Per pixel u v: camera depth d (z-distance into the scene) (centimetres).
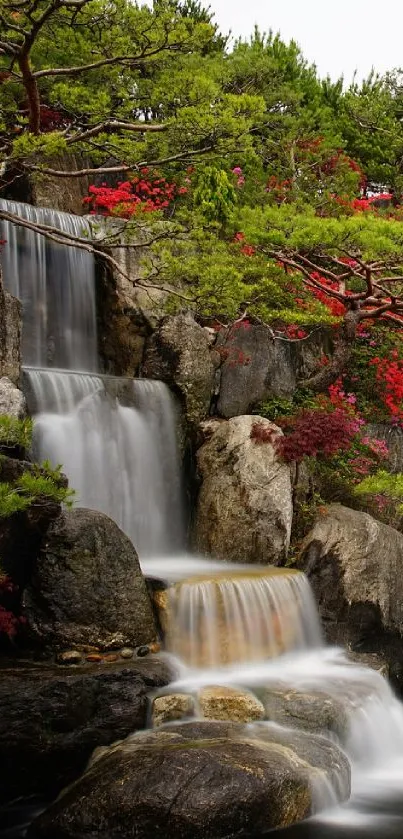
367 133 2312
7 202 1291
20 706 765
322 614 1120
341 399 1467
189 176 1731
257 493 1197
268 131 1986
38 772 777
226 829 674
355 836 711
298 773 736
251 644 1001
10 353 1043
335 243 1253
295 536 1214
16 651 891
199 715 836
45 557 897
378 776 870
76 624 884
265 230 1306
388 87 2423
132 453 1192
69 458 1085
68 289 1352
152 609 963
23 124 1199
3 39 1081
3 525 867
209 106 1018
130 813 673
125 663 880
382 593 1148
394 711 969
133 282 1157
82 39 1141
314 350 1522
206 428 1306
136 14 1034
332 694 909
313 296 1547
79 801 696
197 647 962
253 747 754
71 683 793
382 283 1561
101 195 1579
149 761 714
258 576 1059
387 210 1853
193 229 1177
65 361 1337
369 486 1198
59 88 1148
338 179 1967
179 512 1267
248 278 1407
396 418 1499
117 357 1371
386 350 1625
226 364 1370
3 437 773
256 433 1245
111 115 1154
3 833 719
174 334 1335
